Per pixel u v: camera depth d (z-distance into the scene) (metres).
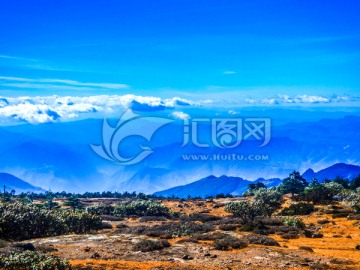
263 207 52.31
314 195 78.00
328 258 28.12
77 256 28.73
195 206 89.81
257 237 35.03
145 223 61.53
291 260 26.84
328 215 59.28
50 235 41.88
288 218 48.50
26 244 28.98
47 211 43.19
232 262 26.11
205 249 30.91
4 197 91.50
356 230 45.34
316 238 40.12
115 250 31.25
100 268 23.72
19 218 39.06
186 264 25.52
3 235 38.19
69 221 46.03
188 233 42.12
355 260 27.61
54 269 20.36
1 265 19.75
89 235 40.97
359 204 61.88
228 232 42.03
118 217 72.31
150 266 24.67
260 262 26.16
